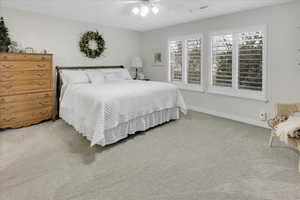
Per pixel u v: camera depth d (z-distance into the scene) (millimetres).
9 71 3512
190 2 3414
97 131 2742
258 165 2393
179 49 5320
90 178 2148
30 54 3750
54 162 2492
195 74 5039
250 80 3992
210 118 4469
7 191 1920
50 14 4277
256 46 3820
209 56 4625
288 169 2295
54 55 4578
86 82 4469
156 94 3748
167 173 2242
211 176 2172
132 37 6195
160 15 4320
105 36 5516
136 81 4801
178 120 4324
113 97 3002
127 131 3287
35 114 3951
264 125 3854
